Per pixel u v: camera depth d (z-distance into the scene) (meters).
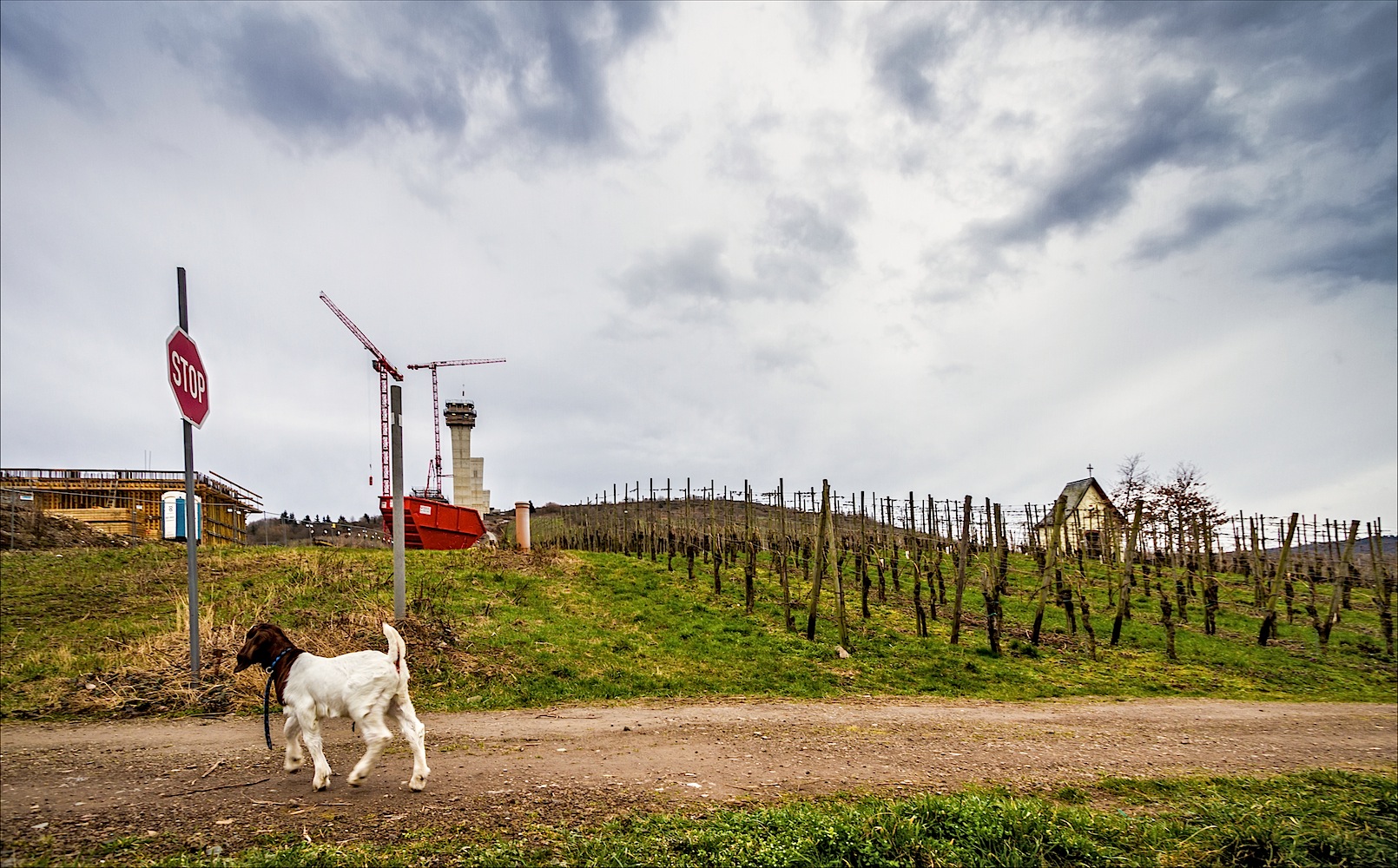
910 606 26.64
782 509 31.77
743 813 7.36
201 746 8.82
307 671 7.44
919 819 7.38
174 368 10.25
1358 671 22.53
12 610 14.45
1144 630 25.39
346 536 43.31
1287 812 8.82
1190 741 13.08
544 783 8.13
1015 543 45.12
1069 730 13.26
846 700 14.81
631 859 6.11
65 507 33.41
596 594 22.39
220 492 39.16
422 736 7.65
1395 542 43.28
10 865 5.41
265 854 5.68
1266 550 37.88
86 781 7.36
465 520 35.00
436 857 5.95
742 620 20.98
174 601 15.95
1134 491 60.56
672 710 12.91
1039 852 7.00
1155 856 7.26
